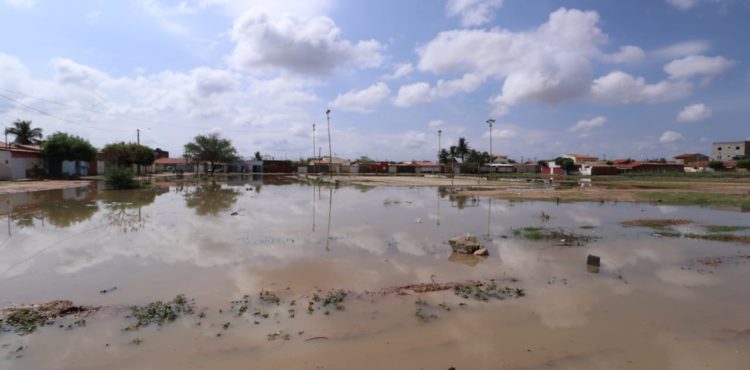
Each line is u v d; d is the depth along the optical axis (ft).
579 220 60.18
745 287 28.35
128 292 26.27
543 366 17.65
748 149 351.05
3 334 20.06
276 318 22.33
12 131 202.90
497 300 25.35
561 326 21.71
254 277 29.63
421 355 18.54
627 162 357.41
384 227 52.39
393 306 24.18
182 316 22.43
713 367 17.70
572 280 29.63
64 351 18.52
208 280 28.81
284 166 338.75
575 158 397.80
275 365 17.58
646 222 57.52
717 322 22.35
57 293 26.02
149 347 18.98
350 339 20.01
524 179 209.36
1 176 131.23
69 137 153.38
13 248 38.24
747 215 66.44
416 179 211.82
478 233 48.47
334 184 158.61
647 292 27.12
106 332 20.44
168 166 313.53
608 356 18.56
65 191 104.42
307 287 27.53
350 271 31.42
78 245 39.65
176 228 49.67
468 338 20.22
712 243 43.16
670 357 18.51
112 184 114.73
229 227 50.80
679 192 113.80
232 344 19.34
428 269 32.35
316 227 51.62
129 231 47.39
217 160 254.06
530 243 42.63
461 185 156.46
